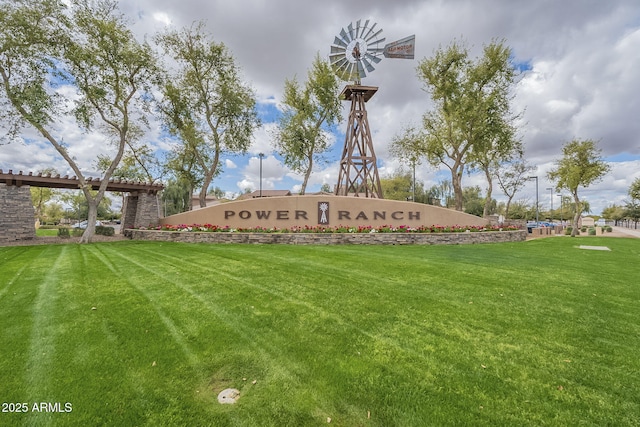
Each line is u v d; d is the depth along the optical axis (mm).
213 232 15289
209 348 3631
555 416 2539
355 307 5102
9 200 14914
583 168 24531
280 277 7180
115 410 2557
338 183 24719
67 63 14258
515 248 13719
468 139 23234
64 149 15078
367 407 2621
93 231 15500
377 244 14812
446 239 15586
